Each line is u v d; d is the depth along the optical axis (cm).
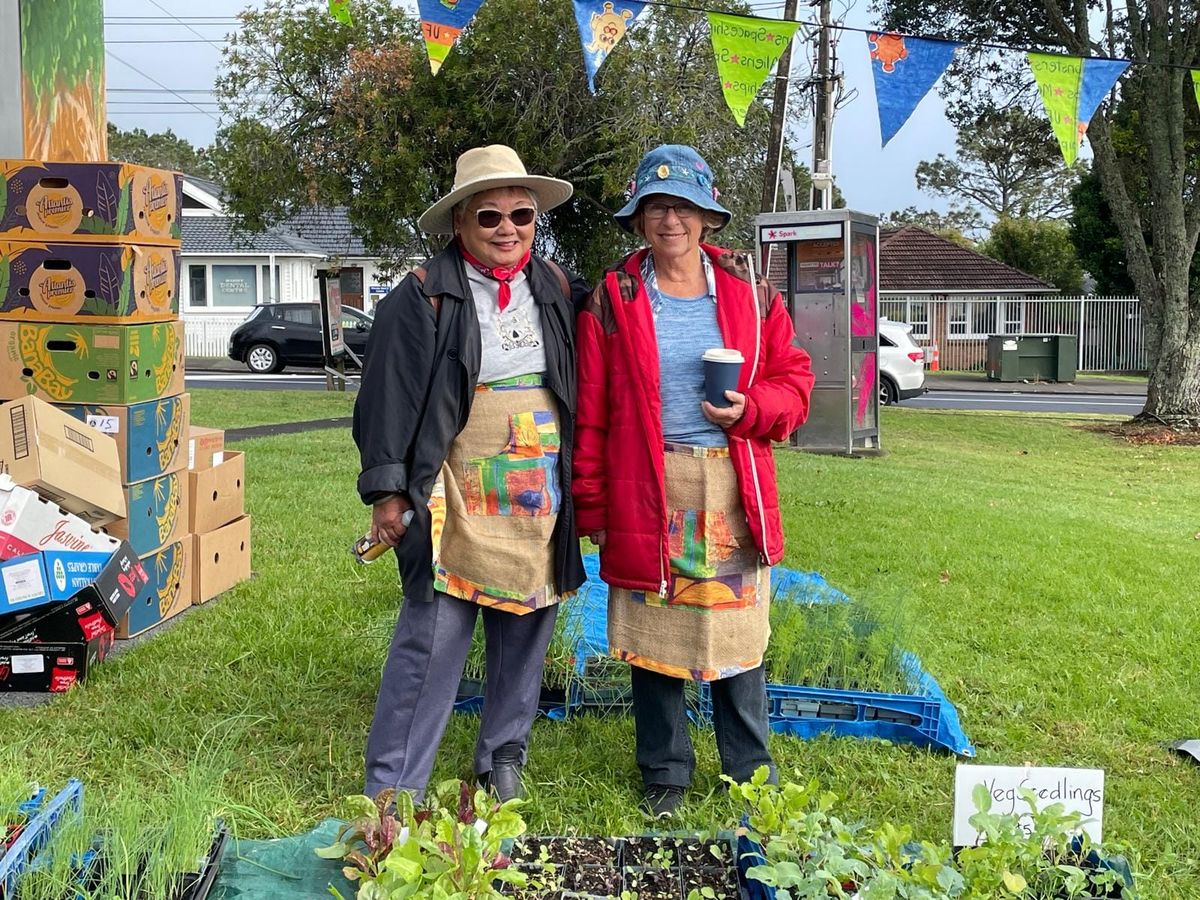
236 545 551
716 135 1662
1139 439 1505
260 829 297
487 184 288
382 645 432
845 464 1130
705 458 304
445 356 290
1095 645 497
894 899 213
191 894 228
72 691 395
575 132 1669
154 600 475
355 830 239
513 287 304
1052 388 2519
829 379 1266
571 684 386
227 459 560
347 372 2341
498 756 321
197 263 3322
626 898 235
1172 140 1567
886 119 543
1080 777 256
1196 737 395
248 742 359
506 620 316
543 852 251
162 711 381
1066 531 792
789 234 1239
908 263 3341
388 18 1731
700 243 318
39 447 405
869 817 323
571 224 1855
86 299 448
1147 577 641
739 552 310
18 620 395
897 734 377
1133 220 1631
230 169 1772
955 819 254
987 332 3222
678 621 308
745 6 1575
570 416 307
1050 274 3884
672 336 307
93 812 247
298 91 1722
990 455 1325
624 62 1598
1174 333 1593
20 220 448
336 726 374
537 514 301
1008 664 467
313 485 852
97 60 529
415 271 301
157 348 478
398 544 297
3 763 319
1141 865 297
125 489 451
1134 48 1546
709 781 342
